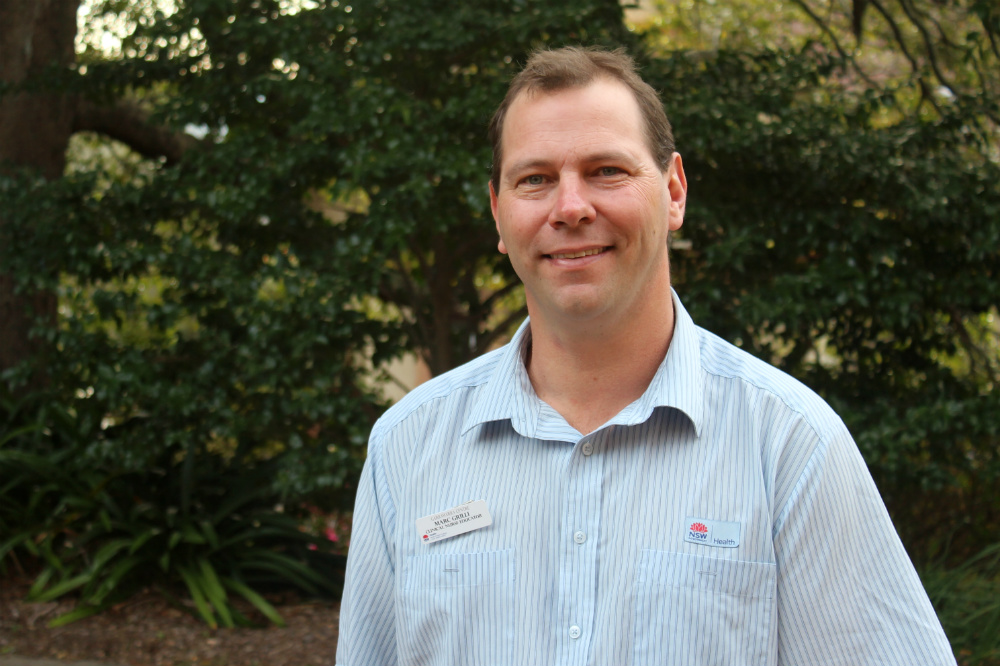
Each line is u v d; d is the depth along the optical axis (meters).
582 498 1.26
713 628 1.16
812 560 1.17
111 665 3.83
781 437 1.21
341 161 4.52
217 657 3.97
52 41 5.78
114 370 4.69
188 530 4.59
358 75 4.55
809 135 4.39
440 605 1.29
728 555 1.18
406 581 1.35
